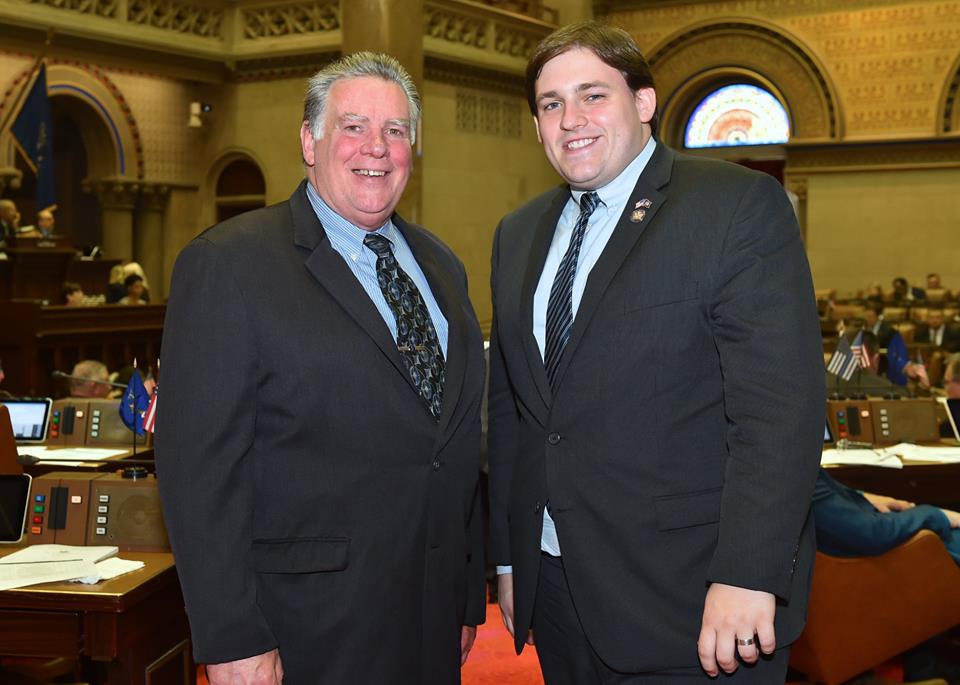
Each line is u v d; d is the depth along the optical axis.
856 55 15.02
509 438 2.48
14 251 9.71
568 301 2.21
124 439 4.79
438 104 12.70
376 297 2.26
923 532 3.23
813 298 2.02
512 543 2.32
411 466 2.16
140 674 2.83
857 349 5.83
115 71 12.48
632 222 2.12
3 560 2.94
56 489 3.18
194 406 2.01
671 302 2.05
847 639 3.16
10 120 11.27
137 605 2.80
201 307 2.04
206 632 1.96
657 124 2.29
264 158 12.81
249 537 2.04
